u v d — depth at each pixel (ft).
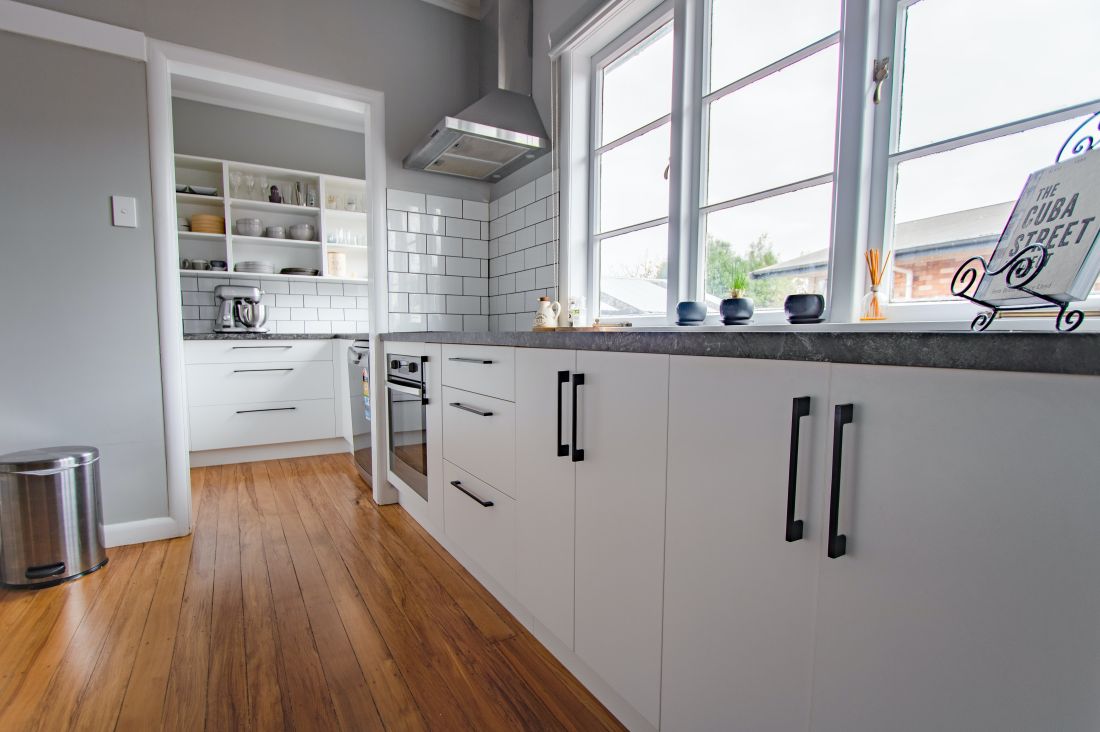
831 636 2.25
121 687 4.19
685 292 6.15
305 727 3.78
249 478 10.48
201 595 5.68
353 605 5.47
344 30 8.24
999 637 1.73
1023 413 1.65
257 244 13.26
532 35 8.38
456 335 5.91
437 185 9.12
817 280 4.96
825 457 2.24
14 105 6.32
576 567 4.04
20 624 5.11
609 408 3.60
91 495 6.27
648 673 3.36
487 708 3.97
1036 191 2.16
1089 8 3.31
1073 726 1.57
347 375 11.58
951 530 1.84
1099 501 1.49
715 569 2.83
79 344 6.77
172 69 7.36
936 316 4.03
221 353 11.34
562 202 7.72
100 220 6.79
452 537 6.37
